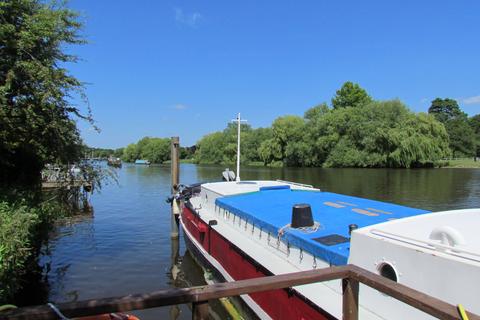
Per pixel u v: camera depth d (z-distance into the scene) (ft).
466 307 11.84
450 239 13.87
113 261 40.16
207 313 7.84
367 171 155.33
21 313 6.48
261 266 21.95
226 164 280.31
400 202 80.33
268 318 21.89
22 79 27.07
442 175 134.51
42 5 29.01
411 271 13.66
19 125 27.04
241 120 44.42
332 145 184.65
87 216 68.69
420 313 13.71
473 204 77.20
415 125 160.15
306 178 132.36
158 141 400.26
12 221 20.68
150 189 119.55
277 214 26.63
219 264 29.73
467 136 254.68
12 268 20.27
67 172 33.53
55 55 29.73
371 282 8.22
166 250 44.62
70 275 35.63
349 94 261.85
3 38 25.44
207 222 33.47
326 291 18.33
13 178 31.45
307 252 20.08
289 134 209.77
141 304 7.20
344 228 22.17
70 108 30.73
